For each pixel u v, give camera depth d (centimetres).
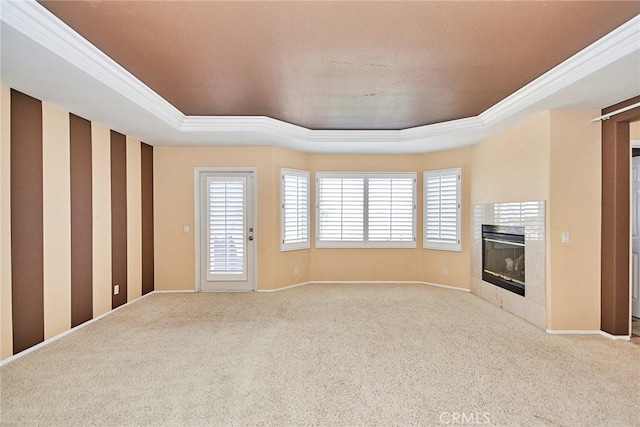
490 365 297
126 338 361
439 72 315
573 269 376
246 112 441
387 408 234
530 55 281
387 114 448
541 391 255
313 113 445
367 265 633
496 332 377
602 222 373
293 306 480
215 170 567
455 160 582
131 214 502
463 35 249
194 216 565
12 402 241
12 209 309
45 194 346
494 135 487
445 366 295
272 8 214
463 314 443
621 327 359
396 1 207
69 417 224
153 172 562
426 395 250
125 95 325
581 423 218
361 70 311
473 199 551
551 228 376
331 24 234
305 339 357
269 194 568
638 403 240
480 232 527
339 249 633
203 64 298
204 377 277
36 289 335
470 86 351
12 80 289
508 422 219
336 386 263
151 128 448
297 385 264
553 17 226
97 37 252
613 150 361
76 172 390
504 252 471
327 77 328
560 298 375
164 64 298
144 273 537
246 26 236
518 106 373
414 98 386
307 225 625
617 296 359
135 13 221
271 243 569
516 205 437
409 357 313
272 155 567
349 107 420
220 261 570
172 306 482
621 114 348
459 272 579
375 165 630
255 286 569
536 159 397
